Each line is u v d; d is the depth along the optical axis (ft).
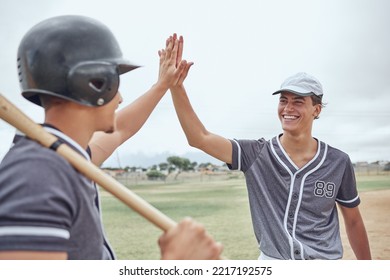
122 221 61.57
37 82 5.30
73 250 4.94
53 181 4.58
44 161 4.68
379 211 75.15
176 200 92.53
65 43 5.29
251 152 11.33
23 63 5.41
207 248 4.91
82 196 4.95
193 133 10.98
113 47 5.65
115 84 5.47
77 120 5.40
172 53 8.75
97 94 5.32
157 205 82.43
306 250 10.50
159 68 8.89
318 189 10.93
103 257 5.97
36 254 4.32
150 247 44.06
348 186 11.54
